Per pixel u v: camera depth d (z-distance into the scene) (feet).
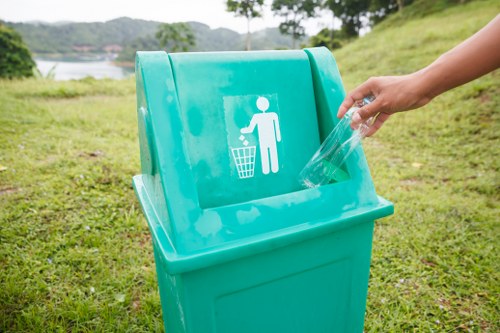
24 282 7.15
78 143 14.55
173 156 3.42
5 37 47.60
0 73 46.70
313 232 3.63
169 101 3.54
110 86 29.81
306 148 4.35
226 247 3.26
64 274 7.45
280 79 4.25
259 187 4.05
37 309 6.57
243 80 4.04
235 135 3.94
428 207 9.94
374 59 28.73
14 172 11.64
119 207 10.14
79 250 8.16
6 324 6.35
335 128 4.20
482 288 7.09
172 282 4.04
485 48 3.34
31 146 14.03
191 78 3.82
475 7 39.91
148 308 6.63
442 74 3.50
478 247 8.17
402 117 17.21
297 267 3.89
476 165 12.64
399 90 3.67
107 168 12.22
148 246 8.53
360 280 4.46
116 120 18.53
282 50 4.37
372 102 3.83
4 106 19.65
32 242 8.41
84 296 6.91
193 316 3.53
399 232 8.86
